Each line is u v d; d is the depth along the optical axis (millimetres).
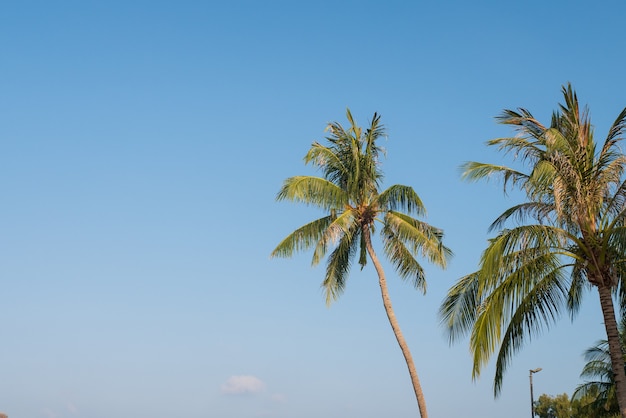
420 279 31031
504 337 20859
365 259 31703
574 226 20391
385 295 30672
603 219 20484
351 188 30656
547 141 19703
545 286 20734
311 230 30688
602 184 19797
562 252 20453
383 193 30297
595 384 42781
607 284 20141
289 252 30484
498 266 19656
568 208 19781
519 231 19844
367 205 30891
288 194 29359
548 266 20484
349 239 30656
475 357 20156
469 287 22344
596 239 20156
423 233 30125
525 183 20781
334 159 30750
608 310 19953
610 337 19812
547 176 19312
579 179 19703
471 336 20328
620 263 20672
